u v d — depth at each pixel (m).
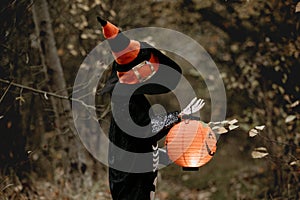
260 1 39.50
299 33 37.88
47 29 37.16
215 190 40.44
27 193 35.47
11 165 37.53
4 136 37.72
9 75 34.94
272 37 39.44
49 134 39.44
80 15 39.88
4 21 33.97
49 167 38.31
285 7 38.31
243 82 40.81
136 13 42.16
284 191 36.22
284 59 38.28
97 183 36.47
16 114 38.34
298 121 36.19
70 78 41.16
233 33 41.88
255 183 39.47
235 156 41.94
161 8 42.31
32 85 37.91
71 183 36.53
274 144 36.28
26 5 35.47
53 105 37.56
